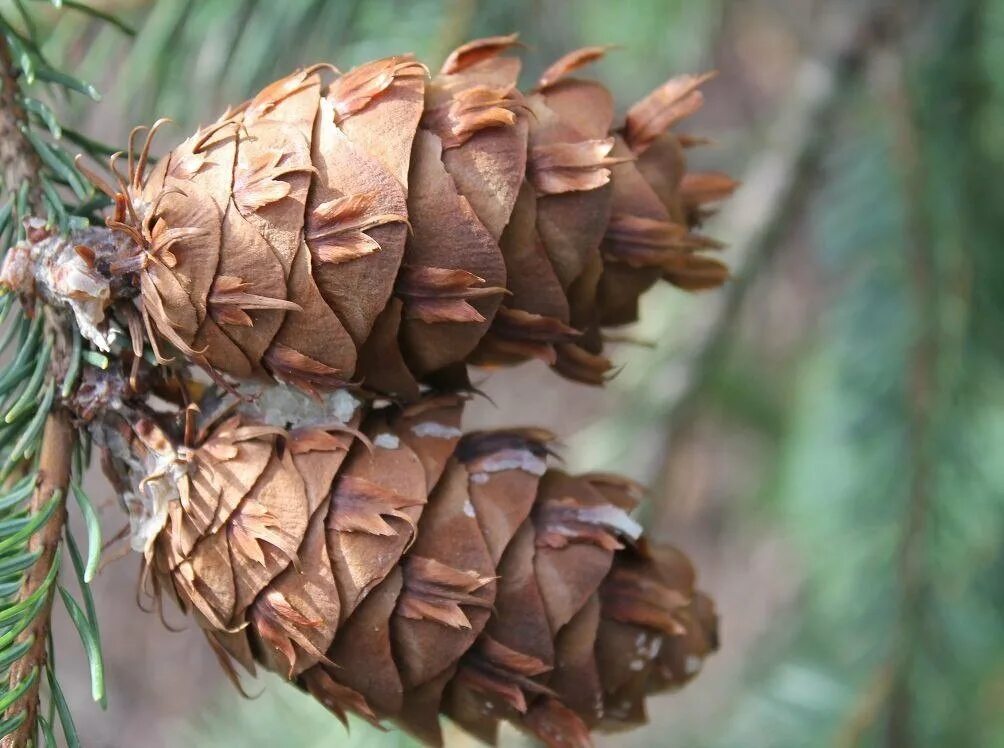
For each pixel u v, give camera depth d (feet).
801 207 0.94
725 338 0.93
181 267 0.48
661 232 0.52
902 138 0.85
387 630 0.50
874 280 0.89
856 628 0.88
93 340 0.49
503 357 0.52
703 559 1.64
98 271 0.49
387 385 0.51
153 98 0.71
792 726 0.88
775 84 1.52
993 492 0.86
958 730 0.84
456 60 0.52
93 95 0.55
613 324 0.55
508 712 0.52
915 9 0.88
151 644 1.63
